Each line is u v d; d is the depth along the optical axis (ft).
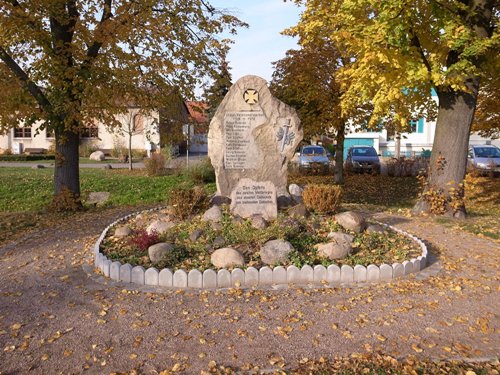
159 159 72.33
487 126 55.06
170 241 23.56
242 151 29.68
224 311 17.35
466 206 50.06
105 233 27.07
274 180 30.04
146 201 51.57
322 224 25.81
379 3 30.66
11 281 21.70
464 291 19.54
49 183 60.03
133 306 17.92
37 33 35.73
